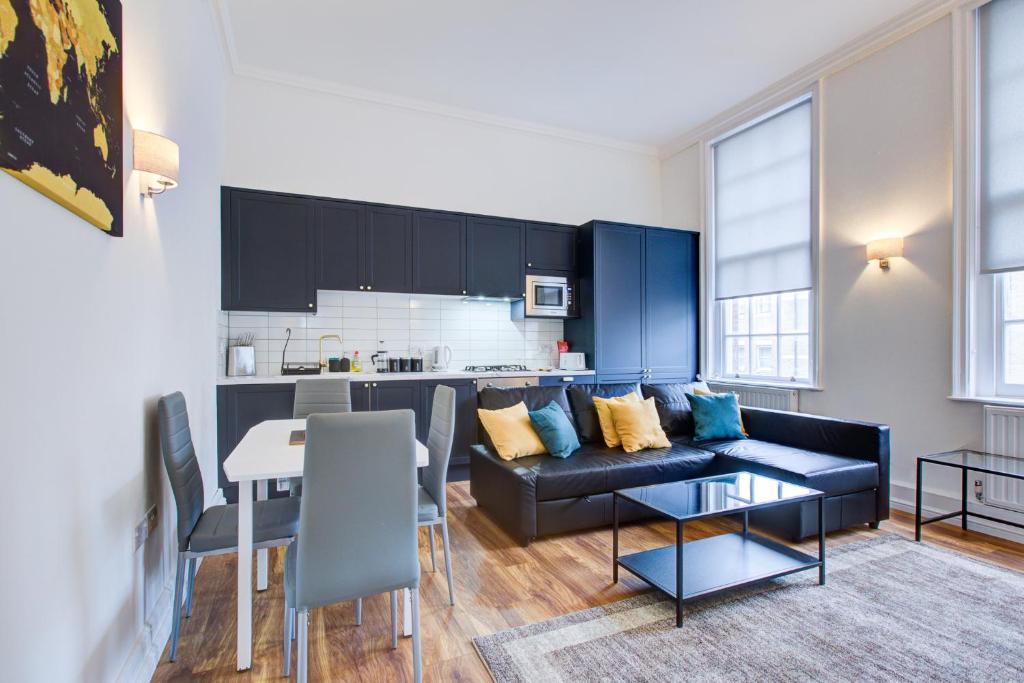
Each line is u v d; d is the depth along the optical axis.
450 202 4.62
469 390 4.17
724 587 2.03
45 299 1.06
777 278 4.27
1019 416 2.72
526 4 3.15
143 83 1.78
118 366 1.49
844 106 3.68
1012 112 2.83
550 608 2.08
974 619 1.96
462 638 1.88
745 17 3.29
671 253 5.01
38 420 1.03
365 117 4.30
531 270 4.66
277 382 3.51
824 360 3.81
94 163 1.27
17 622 0.94
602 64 3.86
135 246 1.65
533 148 5.00
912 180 3.26
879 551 2.62
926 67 3.18
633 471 3.00
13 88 0.90
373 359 4.27
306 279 3.80
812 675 1.64
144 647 1.66
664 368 4.95
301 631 1.46
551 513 2.78
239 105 3.89
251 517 1.74
